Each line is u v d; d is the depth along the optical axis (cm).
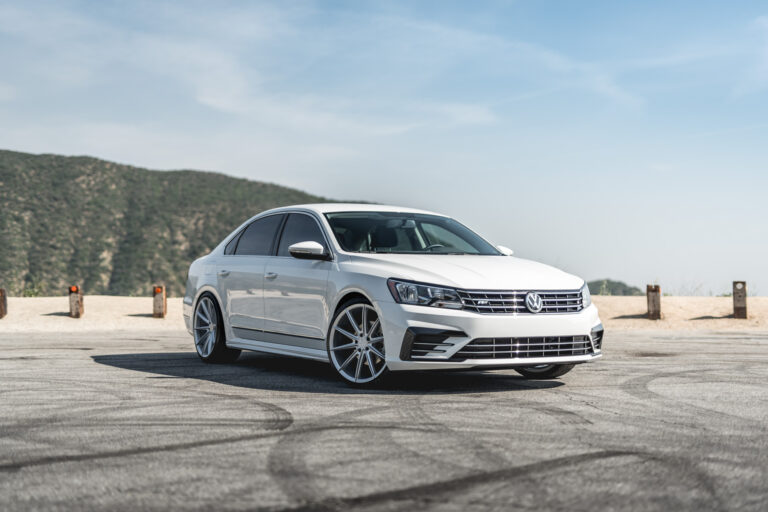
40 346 1120
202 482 360
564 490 345
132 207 10419
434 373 768
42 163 10900
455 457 407
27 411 550
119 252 9394
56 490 349
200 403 585
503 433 469
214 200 11038
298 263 760
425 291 636
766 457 407
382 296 651
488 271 669
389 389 661
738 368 824
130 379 730
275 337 781
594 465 390
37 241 9056
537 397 613
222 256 892
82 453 419
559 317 657
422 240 777
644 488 348
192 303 922
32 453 420
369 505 323
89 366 845
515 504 324
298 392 644
